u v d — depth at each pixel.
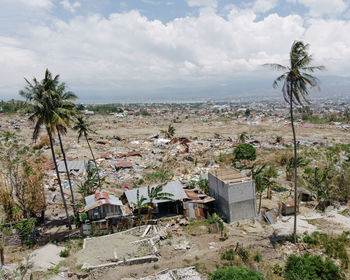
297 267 22.14
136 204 34.72
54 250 27.09
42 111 29.28
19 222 29.16
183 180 51.25
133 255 26.28
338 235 30.23
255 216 36.00
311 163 61.78
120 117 190.62
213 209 38.09
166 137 106.06
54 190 47.34
